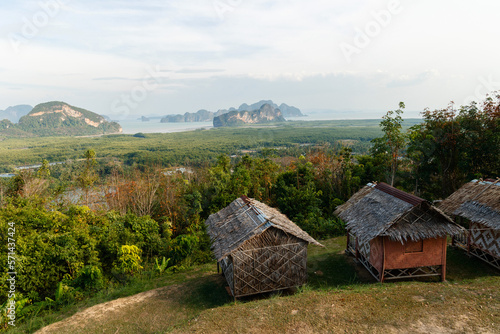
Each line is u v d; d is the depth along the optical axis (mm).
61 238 11102
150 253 13922
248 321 7070
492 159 16453
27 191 17125
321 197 20969
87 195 18344
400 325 6344
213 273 12062
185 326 7195
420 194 20047
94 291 10648
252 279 9406
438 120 18328
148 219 14750
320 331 6402
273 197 21562
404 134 20203
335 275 11156
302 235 9977
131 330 7922
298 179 21688
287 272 9789
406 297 7586
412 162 20422
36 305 9586
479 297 7254
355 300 7652
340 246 14320
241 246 9281
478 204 10836
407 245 9695
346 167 21922
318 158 24297
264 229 9391
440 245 9805
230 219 11258
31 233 11070
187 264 13164
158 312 8836
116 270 12008
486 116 16500
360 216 10938
